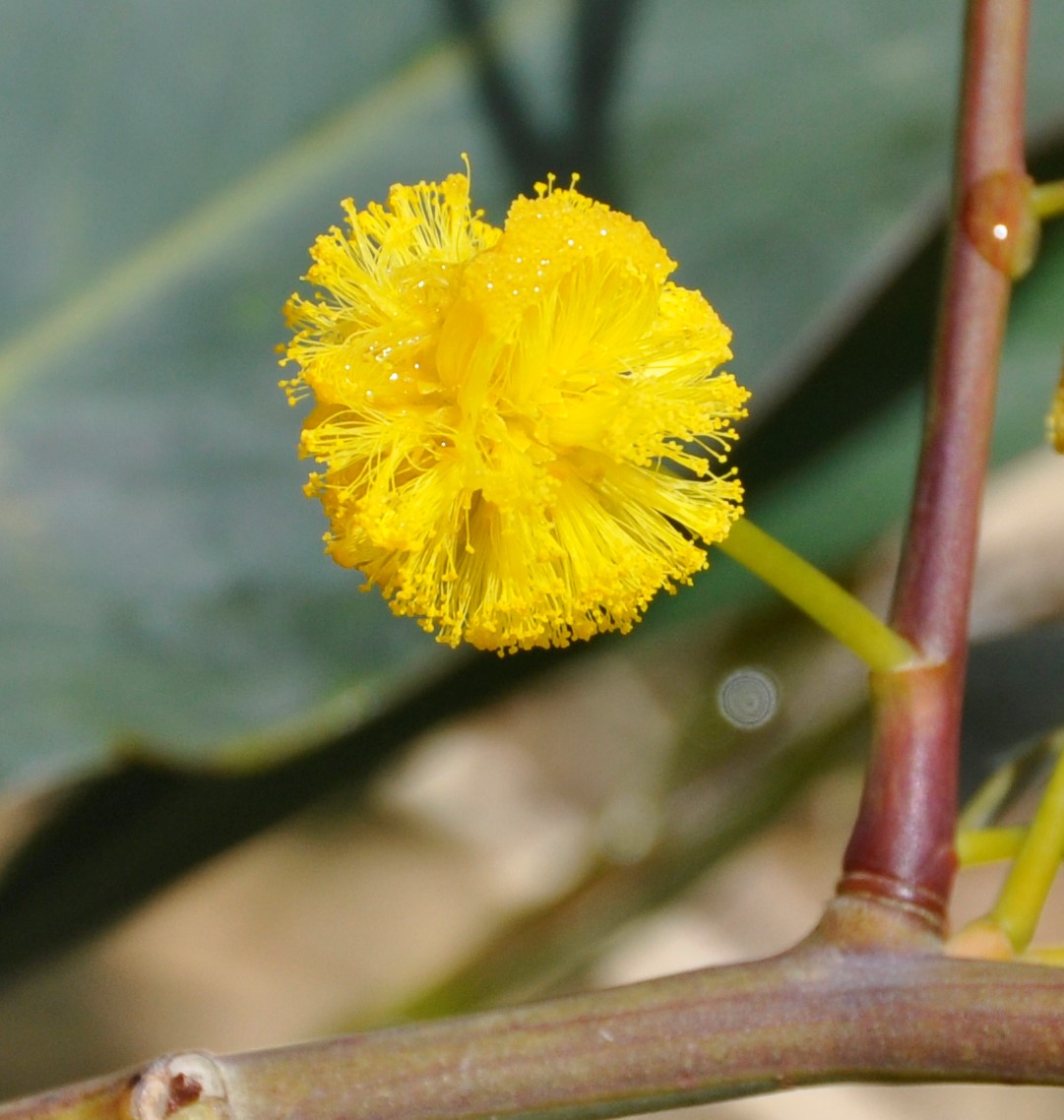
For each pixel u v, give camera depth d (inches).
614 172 6.5
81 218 6.6
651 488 5.1
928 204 6.4
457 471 5.0
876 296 7.1
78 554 6.4
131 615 6.3
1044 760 5.8
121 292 6.5
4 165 6.5
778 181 6.5
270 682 6.3
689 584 5.0
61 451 6.4
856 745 8.5
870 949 5.0
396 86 6.7
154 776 7.0
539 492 5.0
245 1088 4.9
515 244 5.0
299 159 6.7
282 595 6.4
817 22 6.6
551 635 5.1
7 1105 4.9
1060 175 7.0
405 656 6.3
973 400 5.2
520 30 6.7
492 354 5.0
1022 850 5.0
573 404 5.1
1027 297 7.1
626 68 6.6
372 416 5.0
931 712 5.1
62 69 6.6
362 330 5.1
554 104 6.6
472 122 6.6
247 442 6.5
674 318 5.1
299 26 6.7
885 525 6.9
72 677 6.2
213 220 6.6
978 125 5.3
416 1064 4.9
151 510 6.4
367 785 7.7
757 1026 4.9
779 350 6.4
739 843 8.8
